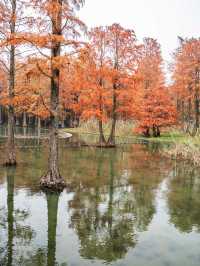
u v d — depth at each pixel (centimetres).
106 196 1336
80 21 1359
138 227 996
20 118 7238
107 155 2572
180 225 1024
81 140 3822
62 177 1547
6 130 5088
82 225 995
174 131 4525
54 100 1391
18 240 869
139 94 3872
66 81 2875
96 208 1170
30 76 1409
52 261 756
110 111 3266
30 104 1680
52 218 1046
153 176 1788
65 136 4378
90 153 2662
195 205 1244
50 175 1419
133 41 2883
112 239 898
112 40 2864
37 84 1873
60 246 841
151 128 4756
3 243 847
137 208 1188
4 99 1809
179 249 848
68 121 7506
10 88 1759
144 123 3997
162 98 3916
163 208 1197
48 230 946
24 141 3450
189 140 2664
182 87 3747
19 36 1274
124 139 4022
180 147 2634
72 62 1270
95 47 2822
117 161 2270
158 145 3378
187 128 4016
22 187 1423
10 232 921
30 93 1548
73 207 1170
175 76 3859
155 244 874
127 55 2884
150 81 4194
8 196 1278
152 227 1000
